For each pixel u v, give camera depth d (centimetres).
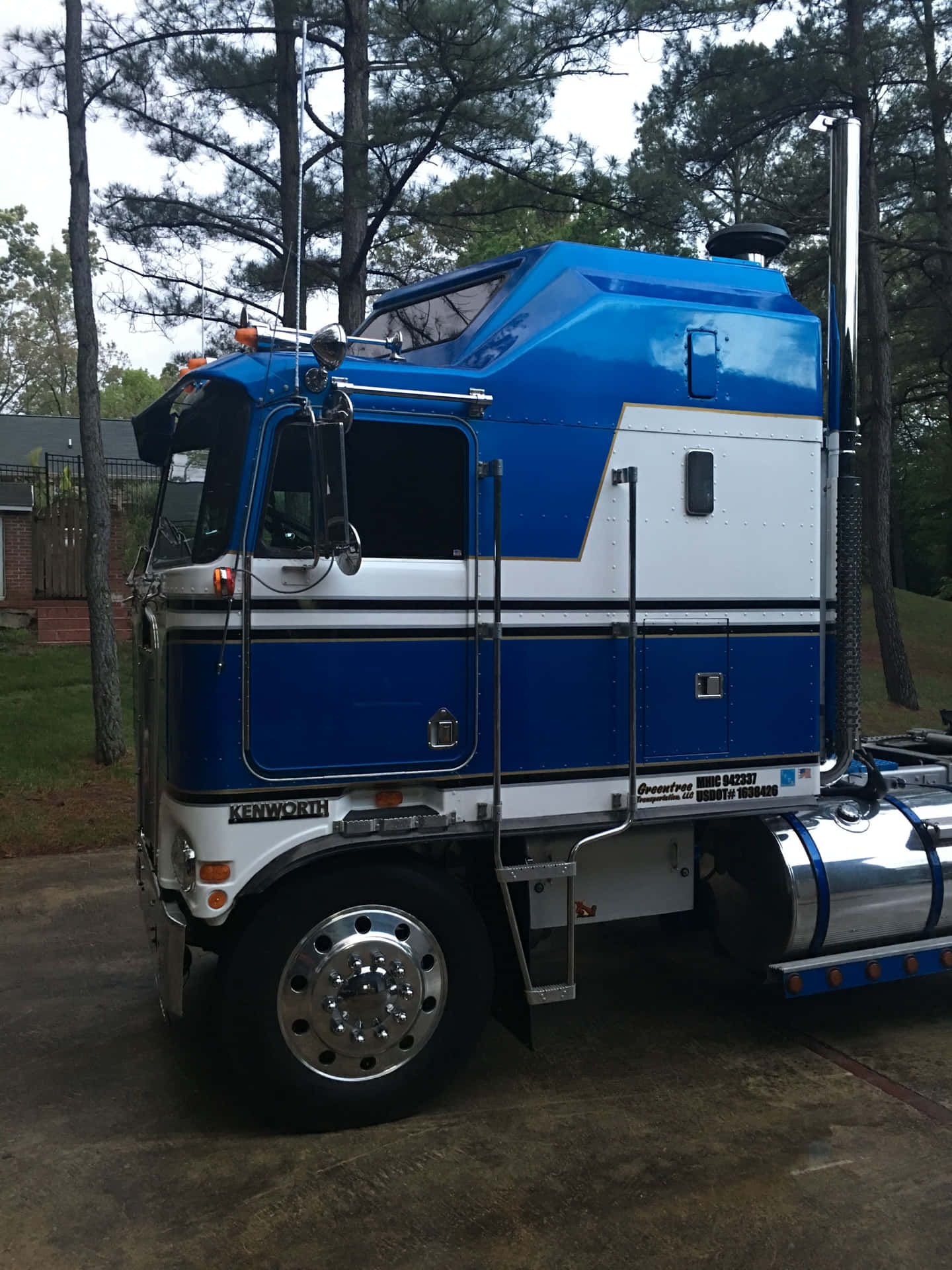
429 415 389
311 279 1292
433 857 435
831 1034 479
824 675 480
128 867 750
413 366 388
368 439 382
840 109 1582
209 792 361
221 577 357
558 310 419
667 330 430
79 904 668
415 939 391
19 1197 347
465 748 396
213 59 1160
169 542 422
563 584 409
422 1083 395
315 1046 380
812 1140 380
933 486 3438
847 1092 419
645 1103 409
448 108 1023
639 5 1078
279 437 368
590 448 413
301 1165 365
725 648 439
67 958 576
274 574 366
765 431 447
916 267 1983
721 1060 450
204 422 404
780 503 451
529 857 416
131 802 899
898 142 1792
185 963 384
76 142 987
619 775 420
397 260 1330
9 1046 466
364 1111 387
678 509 429
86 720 1171
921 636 2316
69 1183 355
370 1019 383
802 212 1638
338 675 376
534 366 405
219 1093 420
